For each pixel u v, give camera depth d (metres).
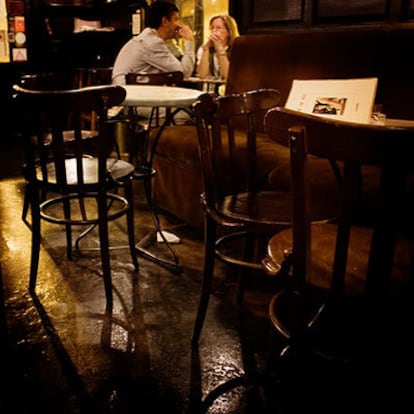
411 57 2.62
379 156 0.90
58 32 6.11
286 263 1.21
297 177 0.97
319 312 1.13
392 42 2.71
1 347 1.66
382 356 1.05
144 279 2.47
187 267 2.61
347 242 1.00
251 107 1.96
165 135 3.30
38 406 1.58
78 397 1.63
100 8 6.01
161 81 3.17
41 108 1.94
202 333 2.00
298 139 0.94
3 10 5.92
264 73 3.30
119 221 3.28
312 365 1.18
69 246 2.67
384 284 0.99
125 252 2.79
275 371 1.73
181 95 2.47
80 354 1.85
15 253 2.75
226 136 3.03
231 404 1.61
